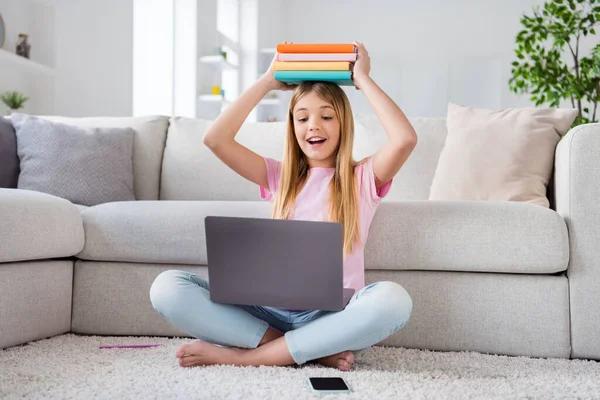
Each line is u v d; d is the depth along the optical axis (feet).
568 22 9.87
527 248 5.48
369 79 5.47
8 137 8.09
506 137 7.06
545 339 5.48
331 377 4.22
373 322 4.47
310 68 5.47
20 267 5.54
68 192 7.86
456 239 5.59
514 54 23.68
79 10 16.39
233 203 6.31
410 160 7.95
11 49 15.15
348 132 5.53
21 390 3.97
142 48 17.29
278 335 4.91
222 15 22.33
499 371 4.83
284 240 4.45
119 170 8.19
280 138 8.38
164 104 17.19
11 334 5.40
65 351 5.28
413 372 4.69
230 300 4.68
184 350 4.66
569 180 5.62
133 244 6.10
